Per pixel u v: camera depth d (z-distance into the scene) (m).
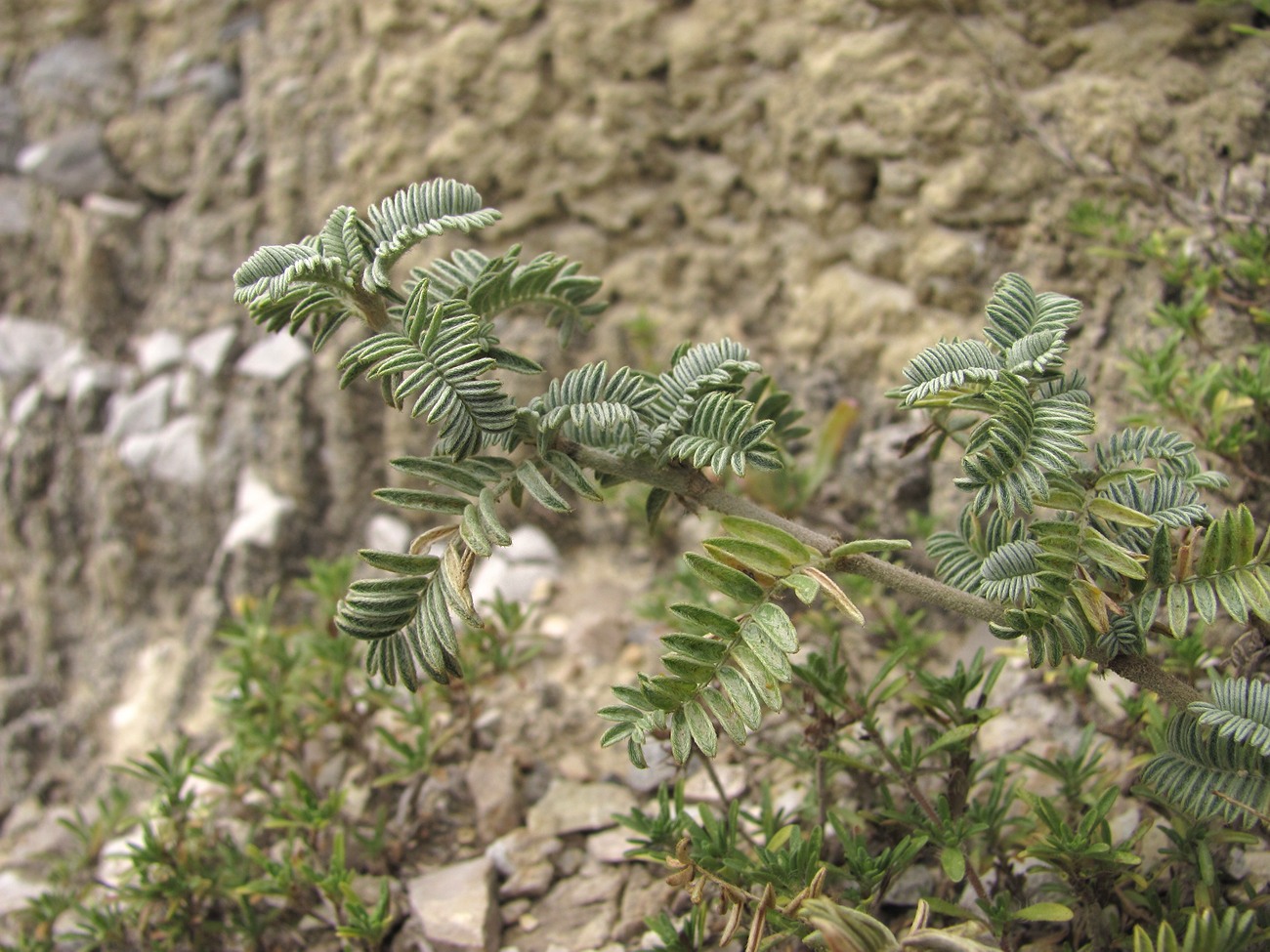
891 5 0.42
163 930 0.34
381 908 0.31
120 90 0.57
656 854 0.28
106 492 0.52
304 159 0.52
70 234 0.56
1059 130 0.41
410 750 0.35
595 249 0.48
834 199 0.44
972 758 0.32
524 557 0.47
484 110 0.48
